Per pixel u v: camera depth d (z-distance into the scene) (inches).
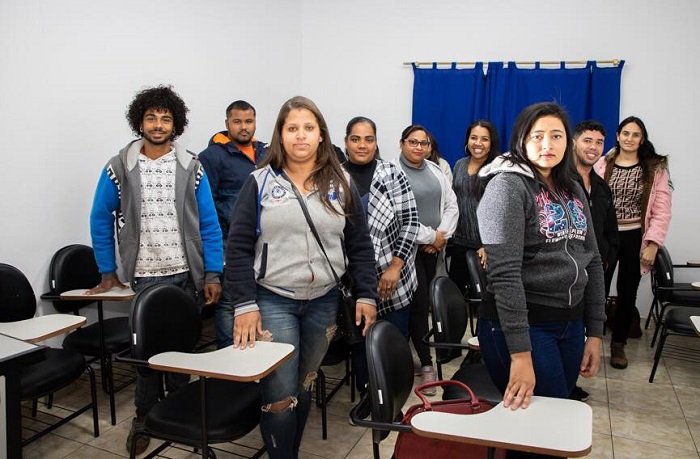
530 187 52.2
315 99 190.4
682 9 151.9
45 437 86.7
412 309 106.3
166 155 86.1
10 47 93.6
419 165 109.6
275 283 64.7
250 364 56.0
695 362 125.2
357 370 90.6
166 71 129.4
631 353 131.5
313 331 68.4
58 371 78.3
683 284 141.9
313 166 66.5
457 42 172.6
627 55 158.1
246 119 122.6
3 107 93.0
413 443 53.7
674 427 93.8
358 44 183.0
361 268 69.7
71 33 104.7
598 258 58.7
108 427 90.3
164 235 84.8
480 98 168.9
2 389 54.3
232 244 64.0
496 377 56.7
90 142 110.3
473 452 52.1
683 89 154.2
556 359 53.9
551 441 41.3
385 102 182.1
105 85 113.0
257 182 64.5
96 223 86.8
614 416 98.0
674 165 157.5
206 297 91.1
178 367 55.6
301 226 63.8
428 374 106.3
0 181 93.4
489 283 54.3
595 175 104.2
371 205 89.8
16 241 96.9
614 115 157.9
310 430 90.8
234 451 83.7
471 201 123.6
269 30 170.1
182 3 133.2
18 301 86.7
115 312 118.1
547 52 164.4
